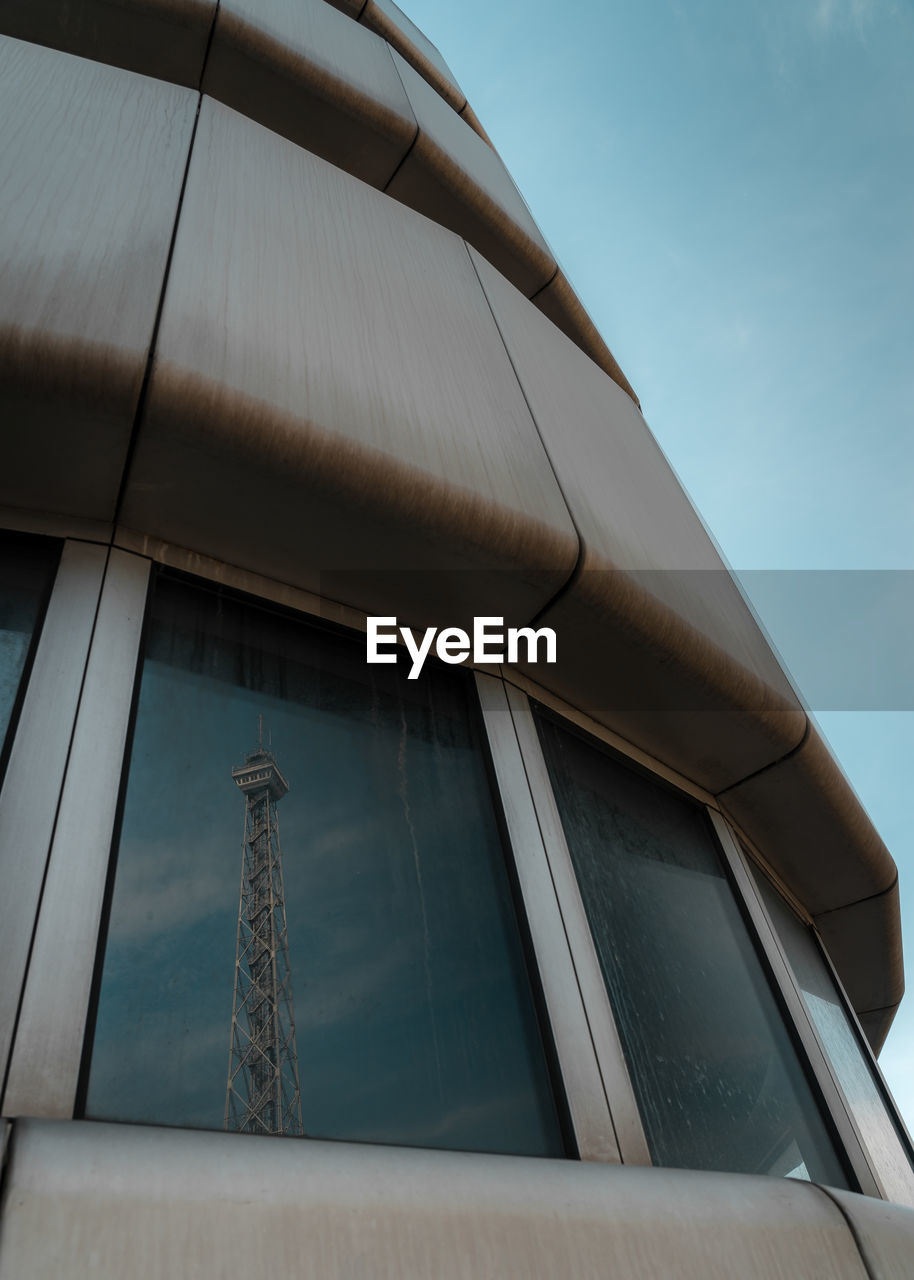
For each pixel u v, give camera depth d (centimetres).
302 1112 259
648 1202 255
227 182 412
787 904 648
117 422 302
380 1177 219
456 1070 296
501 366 489
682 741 511
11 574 307
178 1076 243
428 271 506
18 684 280
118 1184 185
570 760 444
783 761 532
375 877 325
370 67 830
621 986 372
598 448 531
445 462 375
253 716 332
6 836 246
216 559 356
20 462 309
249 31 690
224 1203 192
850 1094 531
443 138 852
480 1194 228
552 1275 219
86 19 655
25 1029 221
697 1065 383
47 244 319
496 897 351
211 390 310
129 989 250
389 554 367
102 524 331
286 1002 277
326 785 336
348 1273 194
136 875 269
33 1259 168
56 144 364
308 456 328
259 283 371
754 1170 370
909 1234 300
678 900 455
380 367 392
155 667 316
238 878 291
